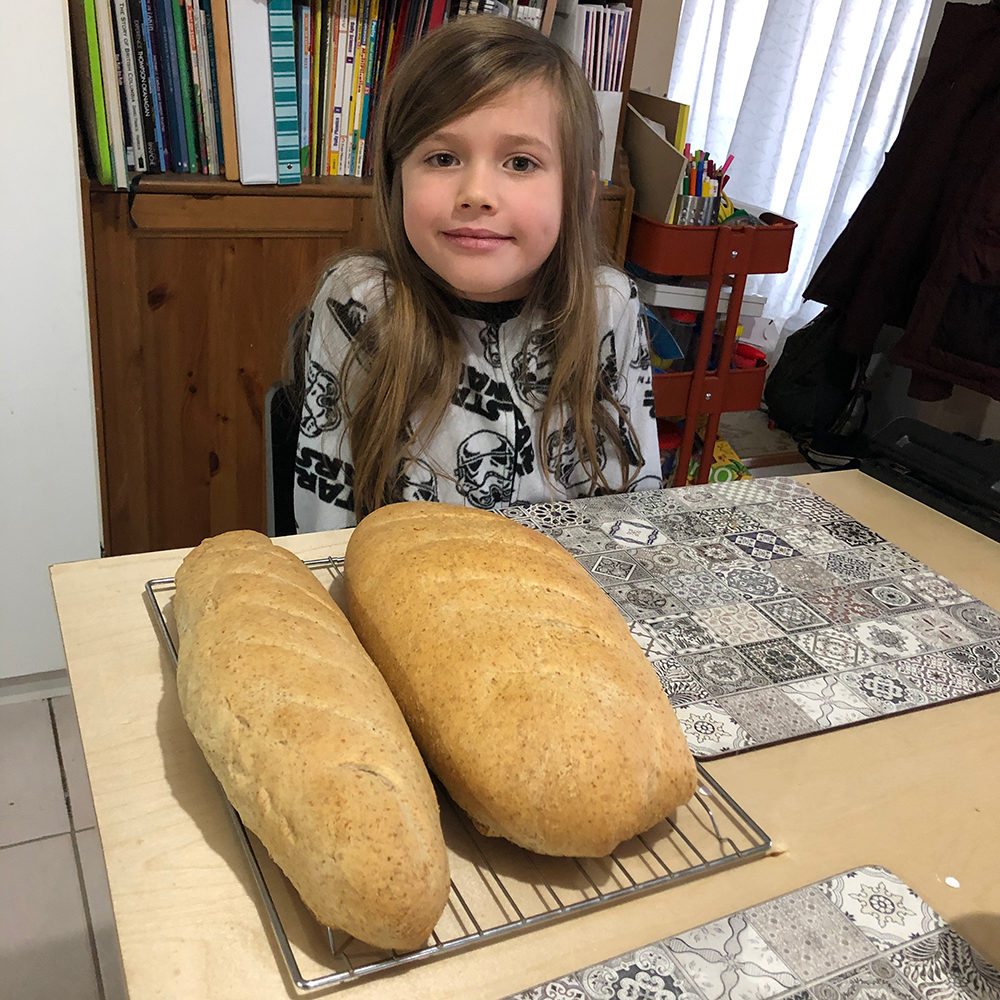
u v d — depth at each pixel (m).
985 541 0.98
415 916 0.44
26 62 1.06
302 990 0.43
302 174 1.53
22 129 1.09
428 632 0.59
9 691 1.46
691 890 0.52
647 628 0.75
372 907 0.43
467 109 0.82
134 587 0.74
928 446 1.11
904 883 0.54
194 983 0.44
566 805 0.50
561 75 0.86
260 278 1.52
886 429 1.16
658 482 1.18
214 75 1.38
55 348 1.22
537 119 0.84
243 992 0.44
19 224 1.14
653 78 2.18
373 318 0.99
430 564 0.64
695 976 0.47
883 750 0.65
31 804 1.29
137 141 1.38
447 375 1.00
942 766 0.64
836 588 0.85
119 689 0.63
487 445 1.06
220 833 0.52
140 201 1.38
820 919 0.51
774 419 2.66
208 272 1.48
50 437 1.28
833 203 2.60
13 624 1.38
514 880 0.51
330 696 0.51
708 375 1.93
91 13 1.25
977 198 1.86
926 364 2.02
